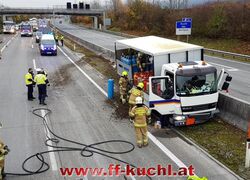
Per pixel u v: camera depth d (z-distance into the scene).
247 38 44.28
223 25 48.50
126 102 16.41
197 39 52.56
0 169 8.90
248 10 46.09
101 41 56.12
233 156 10.32
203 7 56.44
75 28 102.94
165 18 65.69
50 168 9.74
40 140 11.88
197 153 10.61
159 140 11.73
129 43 18.45
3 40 57.72
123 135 12.27
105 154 10.64
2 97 17.89
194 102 12.51
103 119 14.12
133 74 17.83
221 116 13.61
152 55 14.20
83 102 16.75
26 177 9.24
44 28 67.00
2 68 27.09
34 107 15.95
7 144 11.55
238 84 21.59
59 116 14.55
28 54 36.69
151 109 12.90
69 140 11.82
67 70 25.88
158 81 12.71
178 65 12.95
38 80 16.17
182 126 13.06
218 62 32.28
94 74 24.20
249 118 12.14
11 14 97.88
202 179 8.32
